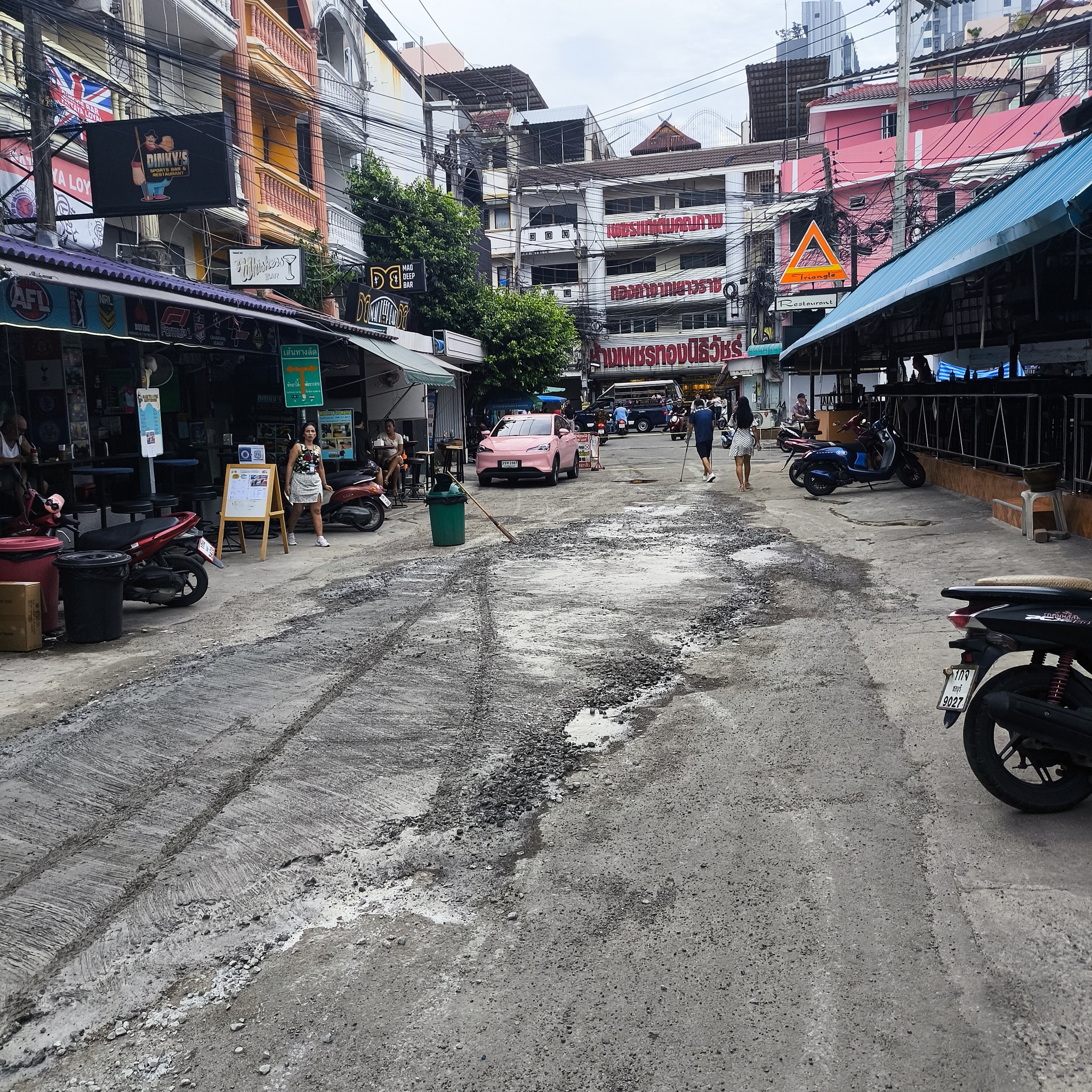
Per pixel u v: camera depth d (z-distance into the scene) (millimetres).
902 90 22547
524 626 8125
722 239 54812
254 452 13359
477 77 57500
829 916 3379
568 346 36531
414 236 29562
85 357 13648
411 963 3256
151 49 14852
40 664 7496
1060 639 3795
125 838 4309
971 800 4234
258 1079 2725
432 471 21828
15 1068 2830
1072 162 7562
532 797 4594
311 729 5672
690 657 6930
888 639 6965
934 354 19547
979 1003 2854
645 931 3367
